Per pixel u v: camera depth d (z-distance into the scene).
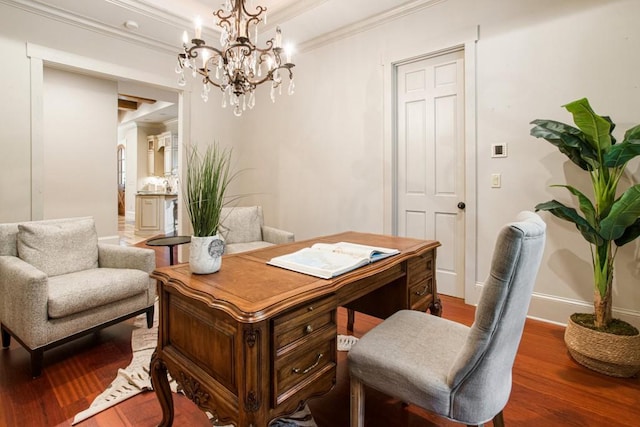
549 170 2.52
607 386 1.77
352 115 3.62
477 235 2.87
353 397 1.26
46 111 4.12
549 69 2.49
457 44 2.90
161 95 5.51
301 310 1.07
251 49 2.22
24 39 3.06
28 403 1.63
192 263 1.30
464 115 2.95
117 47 3.62
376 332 1.37
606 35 2.28
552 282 2.53
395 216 3.41
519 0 2.60
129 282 2.26
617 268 2.27
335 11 3.25
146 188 9.11
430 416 1.59
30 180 3.15
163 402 1.40
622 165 1.95
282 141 4.31
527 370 1.93
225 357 1.04
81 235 2.44
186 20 3.48
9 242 2.19
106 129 4.59
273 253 1.69
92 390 1.74
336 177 3.79
